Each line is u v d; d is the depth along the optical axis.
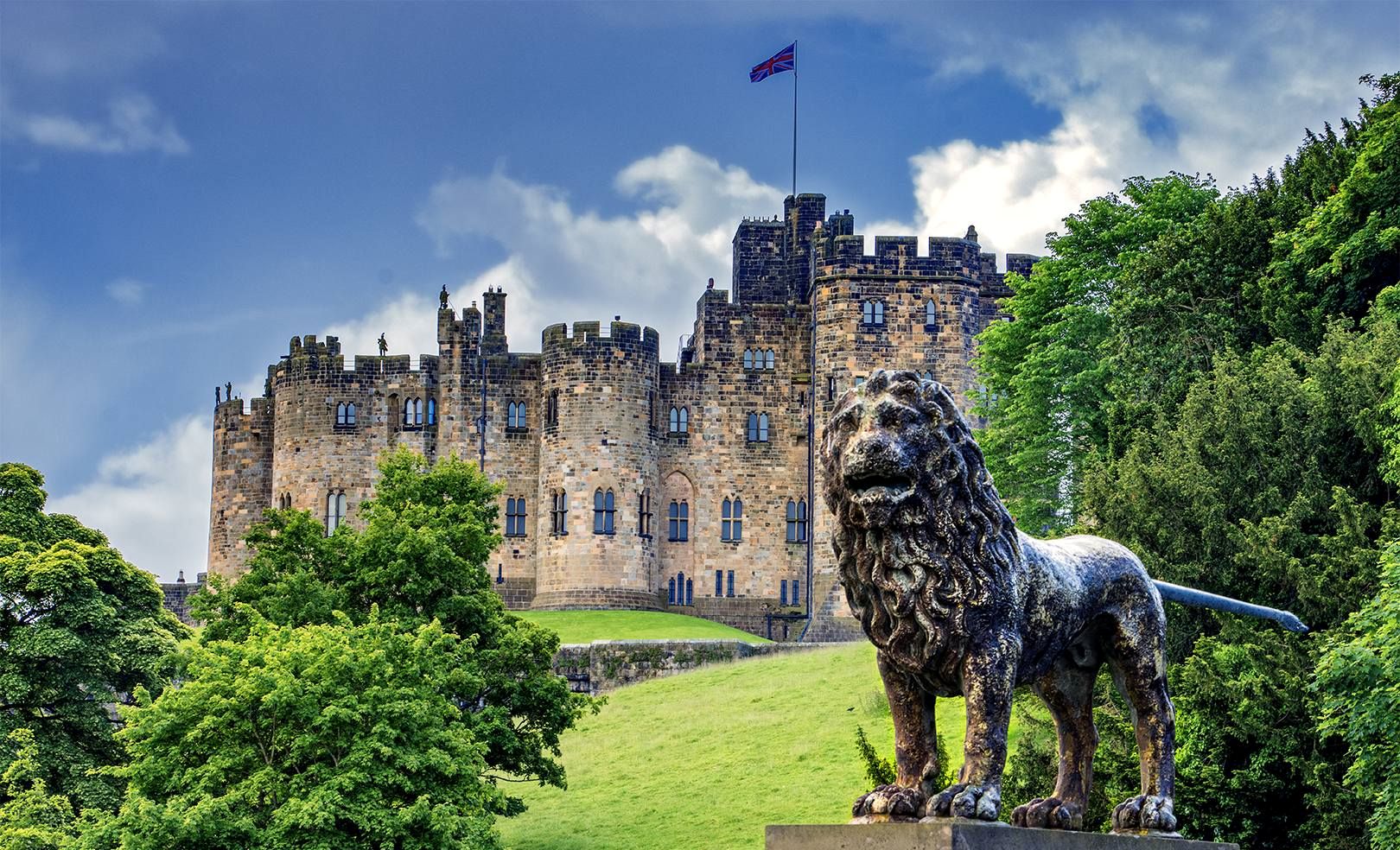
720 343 118.50
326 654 42.25
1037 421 66.31
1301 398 42.44
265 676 41.47
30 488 60.25
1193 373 50.31
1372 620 28.33
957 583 14.74
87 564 56.88
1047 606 15.64
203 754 42.22
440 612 55.94
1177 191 70.75
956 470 14.80
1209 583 37.94
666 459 117.88
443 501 62.91
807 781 58.03
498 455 116.94
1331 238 54.88
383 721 41.03
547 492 115.19
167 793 41.94
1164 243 60.47
